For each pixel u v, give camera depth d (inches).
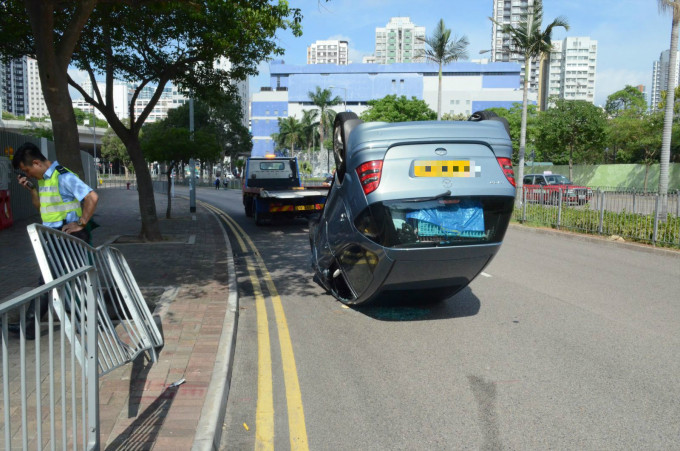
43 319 132.6
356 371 189.5
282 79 4881.9
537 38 846.5
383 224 216.4
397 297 269.1
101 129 3636.8
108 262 189.2
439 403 162.7
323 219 294.4
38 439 97.8
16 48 477.4
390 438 141.7
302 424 149.9
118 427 136.5
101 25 465.4
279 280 350.3
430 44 1195.3
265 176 832.3
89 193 206.8
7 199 598.2
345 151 230.4
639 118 1560.0
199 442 128.5
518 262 416.2
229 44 442.3
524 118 858.8
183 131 727.7
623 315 260.7
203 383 165.2
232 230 658.2
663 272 374.0
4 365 88.1
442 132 218.7
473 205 223.0
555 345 215.8
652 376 182.2
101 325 157.3
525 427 146.7
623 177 1465.3
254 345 218.7
